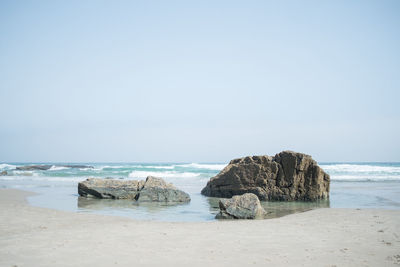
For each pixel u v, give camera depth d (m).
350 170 58.47
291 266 7.64
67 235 10.73
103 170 60.22
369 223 13.26
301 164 22.84
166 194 22.28
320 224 13.16
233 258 8.26
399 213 15.79
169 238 10.45
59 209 17.98
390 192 28.44
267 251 8.95
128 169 60.94
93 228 12.03
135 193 23.41
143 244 9.61
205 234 11.13
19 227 12.12
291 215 15.70
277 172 23.59
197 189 31.78
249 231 11.70
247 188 23.84
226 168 25.72
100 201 21.84
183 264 7.73
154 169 61.44
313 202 22.06
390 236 10.87
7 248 9.02
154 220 14.90
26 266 7.45
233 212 15.47
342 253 8.77
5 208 16.56
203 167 65.00
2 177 45.38
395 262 7.96
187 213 17.17
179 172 54.38
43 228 12.02
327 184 23.88
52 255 8.35
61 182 37.69
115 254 8.49
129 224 13.02
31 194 24.83
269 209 18.73
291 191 22.92
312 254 8.66
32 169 62.69
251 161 24.69
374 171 57.03
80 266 7.50
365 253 8.77
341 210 16.88
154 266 7.56
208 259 8.16
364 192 28.41
